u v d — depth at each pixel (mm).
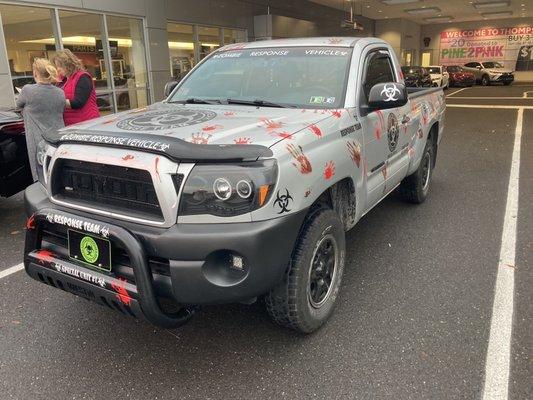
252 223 2424
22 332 3221
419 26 43906
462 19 40656
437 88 6129
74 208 2723
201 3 16891
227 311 3469
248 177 2393
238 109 3432
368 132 3578
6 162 5230
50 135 2930
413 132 4852
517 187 6539
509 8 32906
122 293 2469
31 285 3900
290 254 2643
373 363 2836
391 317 3312
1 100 10664
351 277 3910
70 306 3564
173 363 2891
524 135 11016
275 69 3885
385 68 4340
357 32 33938
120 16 13773
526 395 2547
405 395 2566
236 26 19062
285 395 2594
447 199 6027
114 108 13953
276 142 2623
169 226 2414
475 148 9602
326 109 3379
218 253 2430
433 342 3020
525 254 4316
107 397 2602
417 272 3992
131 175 2512
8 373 2799
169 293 2447
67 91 5723
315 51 3932
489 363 2803
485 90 27734
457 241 4645
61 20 11969
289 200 2553
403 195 5703
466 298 3551
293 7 23844
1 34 10516
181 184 2387
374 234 4848
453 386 2623
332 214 3018
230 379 2734
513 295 3580
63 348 3047
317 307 3078
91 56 13023
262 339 3111
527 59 40844
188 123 2959
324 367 2812
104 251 2525
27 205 3008
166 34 15445
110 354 2982
